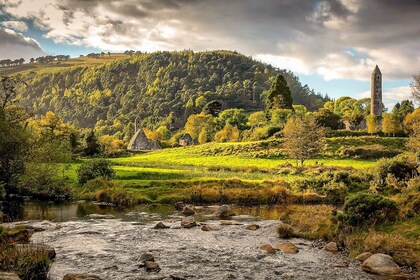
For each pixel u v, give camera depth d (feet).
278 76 493.77
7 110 152.15
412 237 65.16
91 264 56.75
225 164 268.82
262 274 53.06
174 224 92.43
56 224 89.56
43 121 331.16
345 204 77.00
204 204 136.36
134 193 141.18
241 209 126.21
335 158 290.76
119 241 73.00
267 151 307.17
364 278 51.39
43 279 49.16
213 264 57.67
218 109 620.90
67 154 166.81
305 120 261.44
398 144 325.62
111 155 351.67
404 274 52.95
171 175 187.93
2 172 136.98
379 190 135.33
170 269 54.85
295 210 104.68
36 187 144.77
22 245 57.98
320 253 64.95
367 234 68.18
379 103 542.16
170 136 630.74
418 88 195.52
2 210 112.98
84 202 136.56
